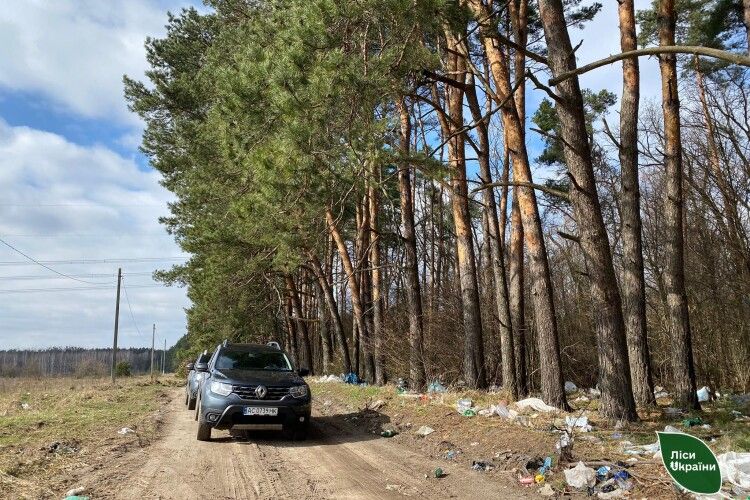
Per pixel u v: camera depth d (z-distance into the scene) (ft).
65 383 107.34
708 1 53.01
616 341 31.55
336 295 128.26
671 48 16.39
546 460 22.86
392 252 122.31
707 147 55.21
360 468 24.91
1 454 25.80
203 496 20.22
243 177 45.91
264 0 58.70
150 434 33.42
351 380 75.77
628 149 41.55
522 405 36.94
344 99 33.58
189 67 78.43
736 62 14.76
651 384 40.01
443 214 103.55
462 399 40.70
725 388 52.65
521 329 50.47
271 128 38.19
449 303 66.85
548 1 33.30
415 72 37.58
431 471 24.12
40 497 19.36
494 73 41.45
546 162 89.81
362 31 35.14
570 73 18.90
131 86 79.10
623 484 19.45
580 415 30.81
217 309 100.37
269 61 36.06
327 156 36.14
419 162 37.73
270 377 32.40
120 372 174.91
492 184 35.01
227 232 69.87
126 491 20.54
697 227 59.57
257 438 32.45
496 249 48.32
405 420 36.11
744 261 49.78
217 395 30.91
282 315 125.29
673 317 41.29
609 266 32.17
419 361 56.49
